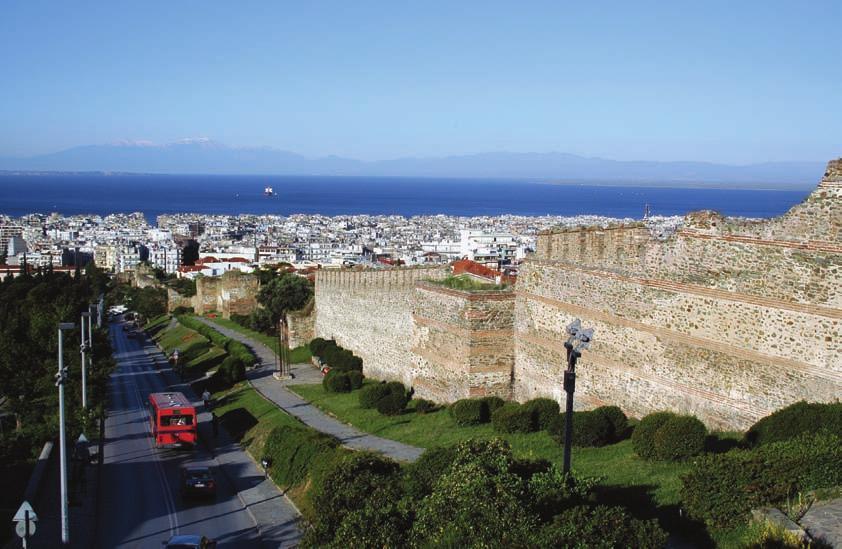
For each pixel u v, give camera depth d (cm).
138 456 4294
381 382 4869
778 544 1689
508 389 3919
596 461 2705
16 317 5925
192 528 3047
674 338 2845
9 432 4831
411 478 2423
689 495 1989
